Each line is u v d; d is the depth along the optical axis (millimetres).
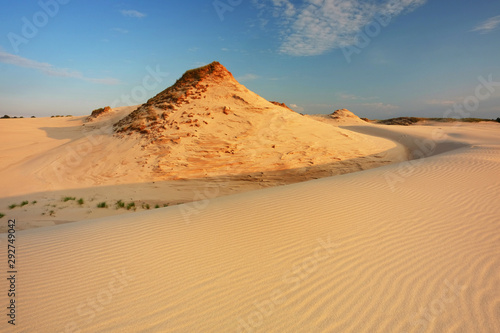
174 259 4613
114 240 5633
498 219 5406
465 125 54531
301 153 18297
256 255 4555
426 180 8891
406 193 7551
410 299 3295
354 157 19250
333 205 6887
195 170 15609
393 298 3330
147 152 17078
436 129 41500
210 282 3873
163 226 6262
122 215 7840
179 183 14336
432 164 11547
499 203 6312
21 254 5164
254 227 5773
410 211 6113
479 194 7051
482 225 5172
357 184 8945
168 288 3799
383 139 29547
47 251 5258
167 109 21328
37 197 12266
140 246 5250
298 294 3498
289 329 2947
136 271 4316
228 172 15656
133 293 3736
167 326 3092
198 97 22250
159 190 13422
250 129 19766
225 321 3111
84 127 38625
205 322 3117
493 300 3182
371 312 3133
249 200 7930
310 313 3166
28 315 3395
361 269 3953
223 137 18578
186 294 3641
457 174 9461
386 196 7391
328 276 3836
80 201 11516
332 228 5438
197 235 5578
